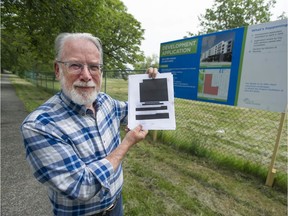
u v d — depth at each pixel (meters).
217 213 2.46
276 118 6.73
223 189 2.93
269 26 2.77
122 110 1.58
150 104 1.31
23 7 7.12
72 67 1.11
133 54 15.78
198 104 6.70
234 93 3.31
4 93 12.82
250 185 3.05
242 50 3.13
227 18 16.98
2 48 23.52
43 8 6.85
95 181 0.97
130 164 3.59
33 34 9.69
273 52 2.77
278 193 2.88
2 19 8.63
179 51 4.29
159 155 3.98
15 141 4.47
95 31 8.41
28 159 0.95
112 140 1.33
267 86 2.88
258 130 5.98
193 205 2.57
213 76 3.62
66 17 7.20
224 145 4.79
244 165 3.41
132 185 2.94
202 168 3.54
